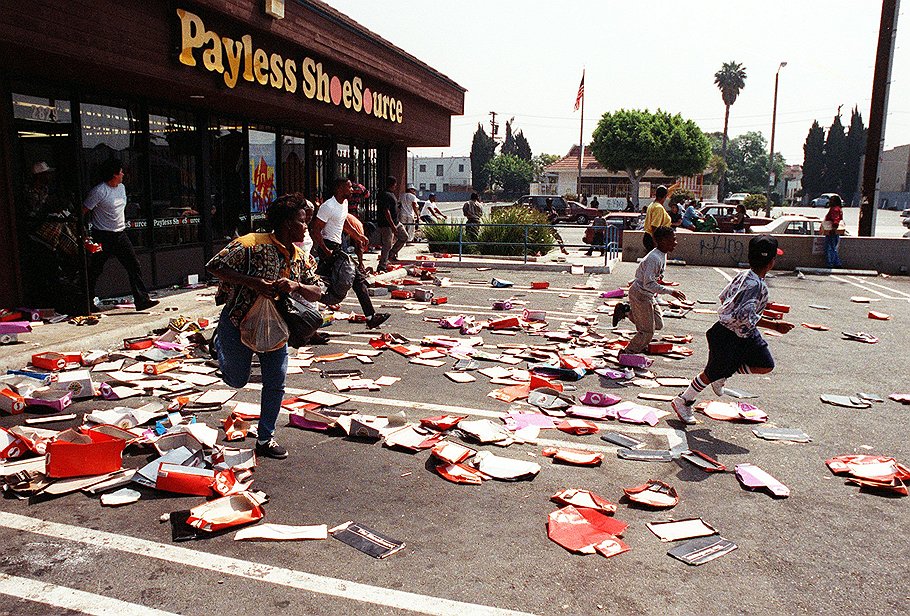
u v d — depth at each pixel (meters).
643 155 50.44
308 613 2.94
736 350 5.38
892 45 17.83
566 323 9.55
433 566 3.35
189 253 11.95
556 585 3.21
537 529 3.76
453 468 4.47
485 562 3.40
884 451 5.09
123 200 8.80
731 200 57.75
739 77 76.75
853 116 88.31
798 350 8.44
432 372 6.95
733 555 3.54
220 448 4.60
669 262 18.17
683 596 3.15
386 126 16.86
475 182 103.31
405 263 15.66
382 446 4.94
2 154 8.22
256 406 5.60
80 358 6.76
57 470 4.11
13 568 3.23
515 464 4.58
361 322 9.46
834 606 3.10
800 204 102.00
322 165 17.31
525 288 12.88
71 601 2.98
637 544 3.63
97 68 8.26
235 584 3.14
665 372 7.22
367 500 4.07
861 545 3.68
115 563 3.29
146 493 4.05
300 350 7.73
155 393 5.87
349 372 6.77
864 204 18.70
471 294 12.09
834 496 4.30
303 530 3.63
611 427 5.50
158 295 10.61
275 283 4.34
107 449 4.23
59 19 7.36
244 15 10.35
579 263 16.17
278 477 4.36
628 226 23.20
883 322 10.38
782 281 15.38
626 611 3.02
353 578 3.22
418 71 18.36
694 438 5.29
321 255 8.23
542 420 5.53
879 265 17.08
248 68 10.86
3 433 4.65
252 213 14.09
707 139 51.81
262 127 14.32
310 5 12.34
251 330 4.39
